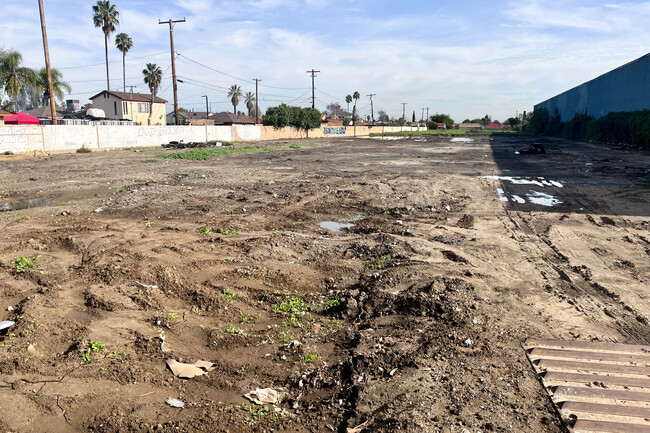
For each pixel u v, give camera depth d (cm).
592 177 1739
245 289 625
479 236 897
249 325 530
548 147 3616
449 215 1105
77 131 3116
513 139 5491
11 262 706
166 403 377
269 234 909
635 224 993
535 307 559
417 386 388
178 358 452
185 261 718
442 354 443
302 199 1314
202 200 1274
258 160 2589
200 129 4375
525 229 959
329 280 666
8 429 332
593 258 758
